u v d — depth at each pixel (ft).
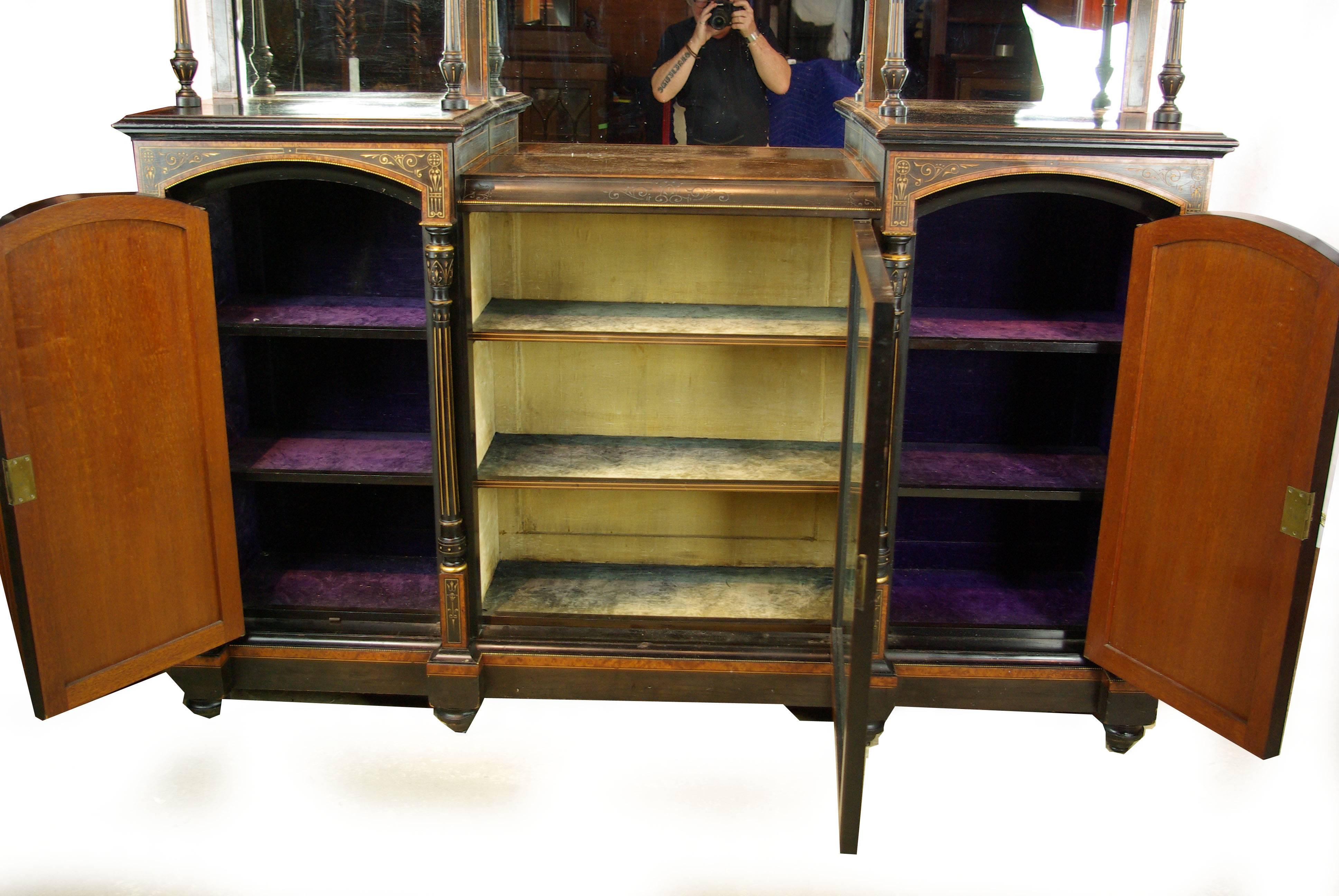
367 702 10.08
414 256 10.35
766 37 10.23
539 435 10.71
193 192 8.90
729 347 10.44
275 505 11.03
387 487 11.01
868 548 7.39
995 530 11.02
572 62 10.33
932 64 9.70
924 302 10.47
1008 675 9.62
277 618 10.01
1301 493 7.66
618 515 10.99
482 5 9.77
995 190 8.64
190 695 9.84
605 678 9.81
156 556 9.05
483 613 10.03
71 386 8.30
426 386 10.71
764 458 10.23
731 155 10.11
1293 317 7.61
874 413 7.18
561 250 10.25
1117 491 9.06
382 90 9.75
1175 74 8.52
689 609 10.18
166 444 8.96
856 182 8.75
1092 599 9.42
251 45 9.70
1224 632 8.36
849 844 7.88
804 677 9.73
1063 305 10.40
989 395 10.69
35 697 8.50
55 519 8.36
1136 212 10.02
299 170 8.75
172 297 8.80
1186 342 8.36
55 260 8.07
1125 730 9.61
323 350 10.68
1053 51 9.61
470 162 9.06
